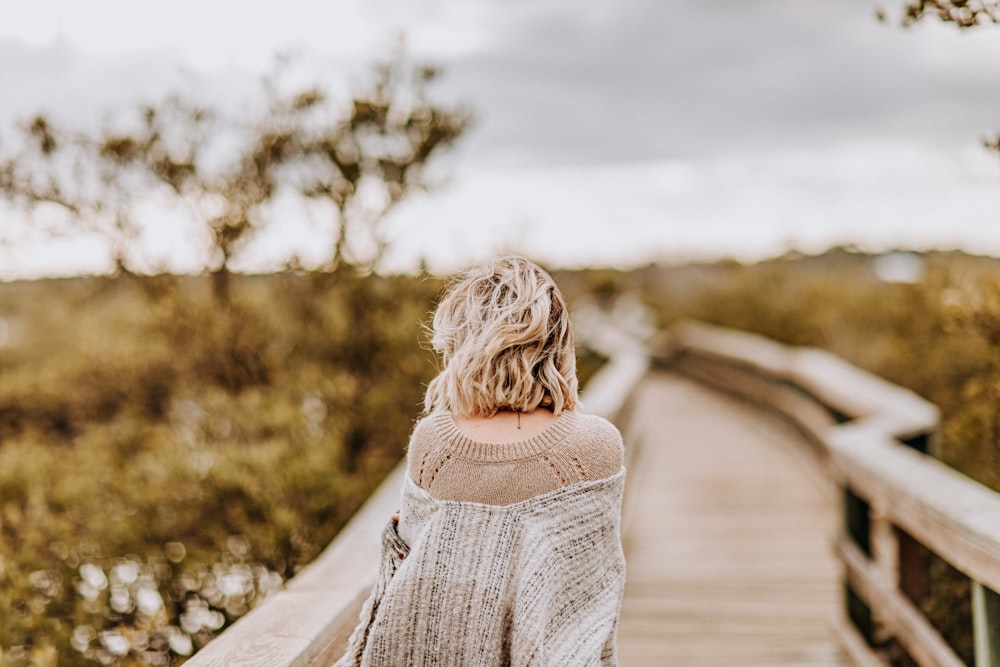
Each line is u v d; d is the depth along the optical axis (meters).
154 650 4.66
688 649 4.29
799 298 15.41
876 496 3.66
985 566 2.44
